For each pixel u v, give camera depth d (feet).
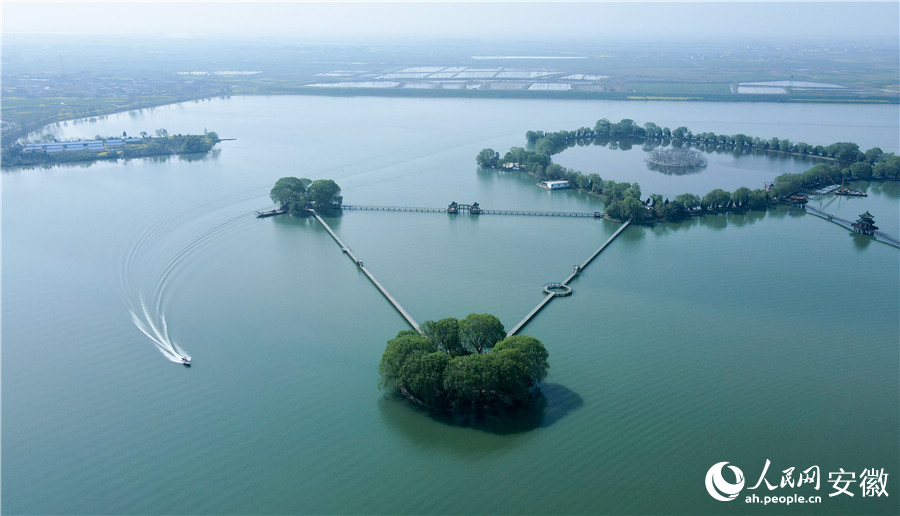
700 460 443.73
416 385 492.13
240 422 489.67
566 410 499.92
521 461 444.55
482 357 492.95
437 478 428.97
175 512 403.34
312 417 494.59
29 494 419.95
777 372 551.59
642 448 456.04
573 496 412.57
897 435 468.75
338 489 420.77
